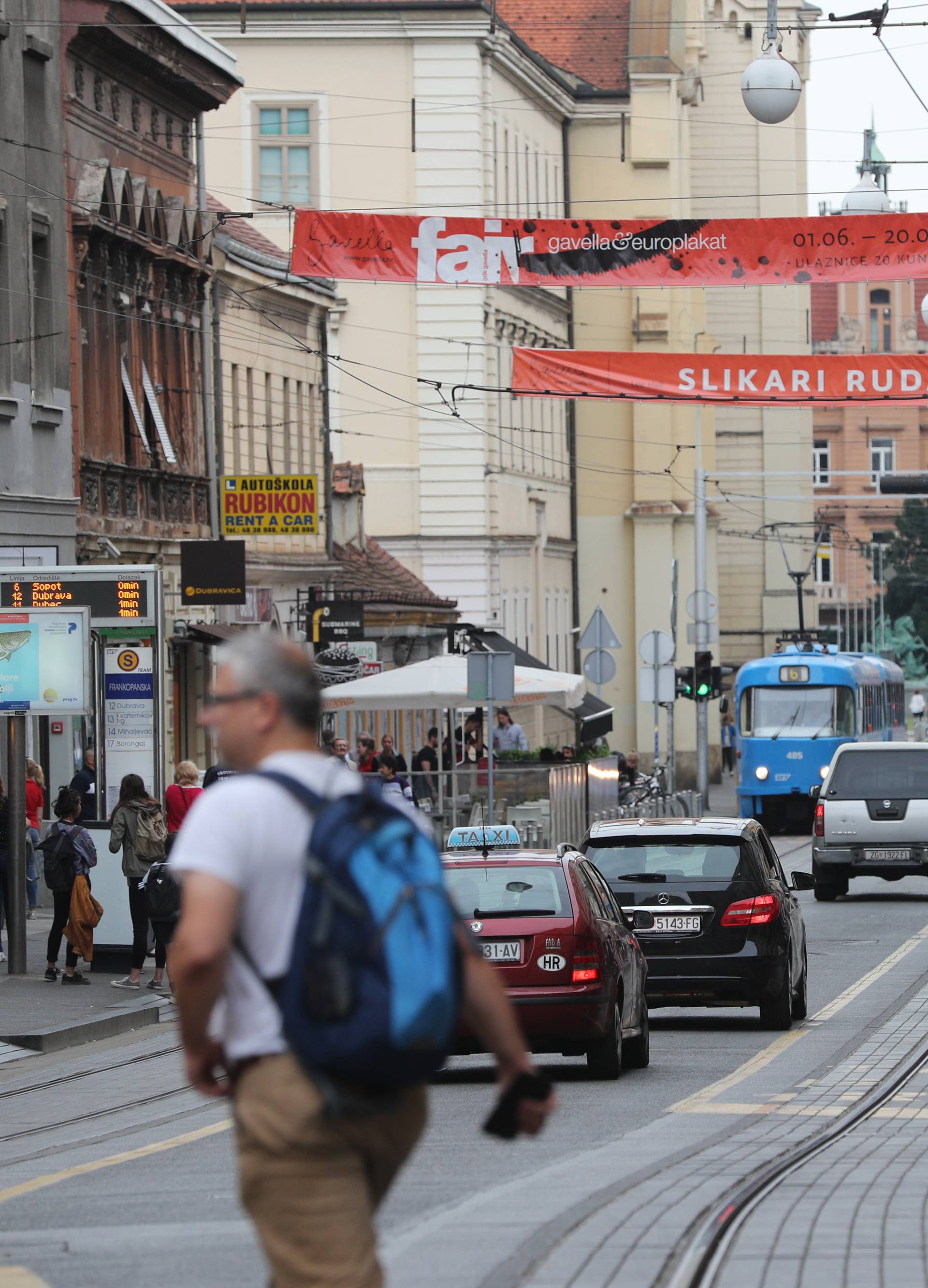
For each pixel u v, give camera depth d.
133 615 75.69
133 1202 31.61
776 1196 30.53
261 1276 25.27
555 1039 47.25
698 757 155.38
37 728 98.12
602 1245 26.44
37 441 99.25
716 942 57.00
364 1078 14.56
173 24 114.69
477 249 82.25
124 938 69.38
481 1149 36.94
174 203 118.81
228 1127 41.25
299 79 179.62
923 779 103.94
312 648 124.75
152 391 114.19
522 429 186.38
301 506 118.31
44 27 100.44
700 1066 50.69
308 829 14.83
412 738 162.62
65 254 103.00
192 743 121.69
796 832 165.25
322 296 150.75
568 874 49.00
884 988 67.62
